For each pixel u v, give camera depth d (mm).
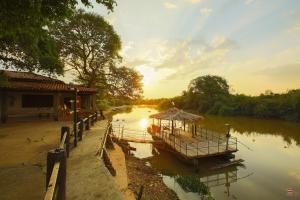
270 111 55531
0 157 6992
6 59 10938
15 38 9023
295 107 49906
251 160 18766
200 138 22484
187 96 86062
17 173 5574
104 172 5820
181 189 12508
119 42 29859
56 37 26703
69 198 4438
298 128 38500
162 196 10609
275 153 21188
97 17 27688
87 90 19609
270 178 14688
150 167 15648
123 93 30578
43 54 12023
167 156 19500
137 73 30812
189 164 16625
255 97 66375
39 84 18141
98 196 4543
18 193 4449
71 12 6215
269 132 34250
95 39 28281
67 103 19781
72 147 8320
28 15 5262
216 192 12492
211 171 15914
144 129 35031
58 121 16812
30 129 12766
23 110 16969
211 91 77625
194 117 21422
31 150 7891
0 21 5195
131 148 20828
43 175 5453
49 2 5637
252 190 12844
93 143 9023
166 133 22875
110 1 6352
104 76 30125
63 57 27906
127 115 70562
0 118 15875
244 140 27672
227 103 68500
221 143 20141
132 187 9961
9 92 16438
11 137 10289
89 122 12641
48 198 2389
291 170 16281
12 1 4766
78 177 5488
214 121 50344
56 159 3352
